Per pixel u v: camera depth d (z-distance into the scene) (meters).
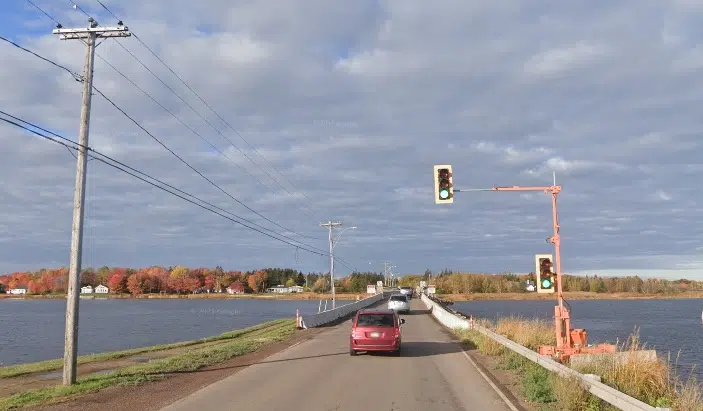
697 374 20.56
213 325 67.56
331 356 20.17
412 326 37.31
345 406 10.77
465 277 166.88
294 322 44.38
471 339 24.25
